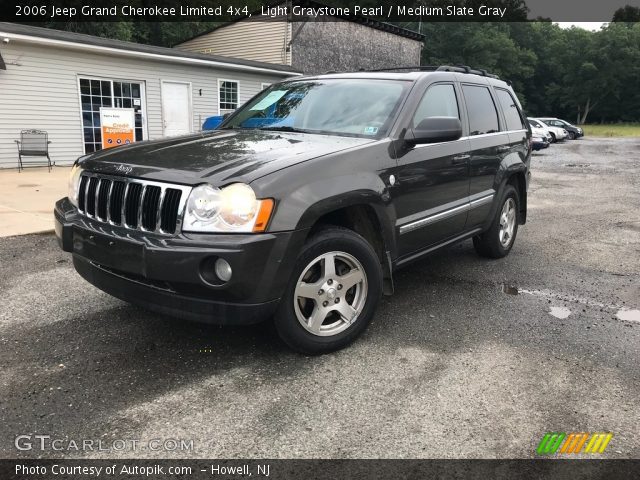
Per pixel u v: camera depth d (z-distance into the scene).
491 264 5.65
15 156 13.30
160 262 2.79
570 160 21.75
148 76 15.76
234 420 2.68
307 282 3.26
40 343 3.49
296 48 22.19
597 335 3.83
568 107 82.56
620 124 77.75
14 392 2.89
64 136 14.18
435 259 5.83
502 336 3.77
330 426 2.65
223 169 2.95
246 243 2.76
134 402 2.82
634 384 3.12
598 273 5.41
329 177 3.15
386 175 3.55
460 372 3.22
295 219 2.92
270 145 3.46
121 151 3.53
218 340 3.57
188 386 2.99
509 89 5.98
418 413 2.78
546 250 6.35
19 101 13.18
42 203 8.13
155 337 3.60
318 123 4.06
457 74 4.83
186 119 17.05
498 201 5.30
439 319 4.06
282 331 3.17
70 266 5.14
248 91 18.84
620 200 10.67
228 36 23.53
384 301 4.44
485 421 2.72
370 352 3.46
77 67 14.11
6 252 5.55
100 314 3.98
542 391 3.02
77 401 2.82
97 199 3.22
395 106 3.93
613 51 74.38
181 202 2.84
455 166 4.36
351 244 3.31
